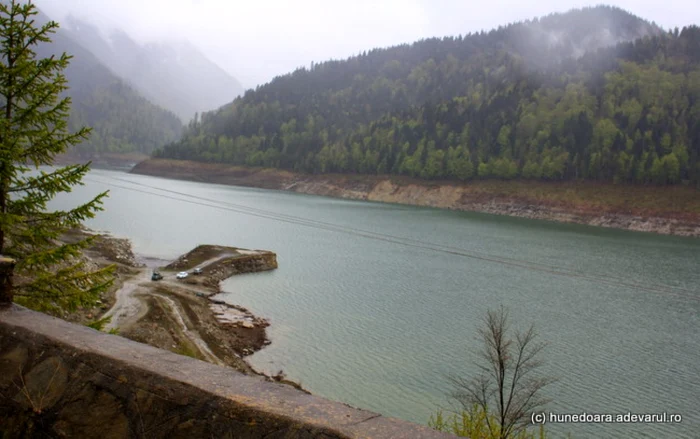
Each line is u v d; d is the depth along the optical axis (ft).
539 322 143.84
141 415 12.79
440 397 90.94
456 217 458.50
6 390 15.20
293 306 149.38
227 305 147.23
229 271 191.52
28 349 15.74
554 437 79.05
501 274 213.87
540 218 519.19
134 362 13.80
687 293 191.83
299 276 192.75
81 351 14.76
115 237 244.63
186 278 174.09
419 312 147.02
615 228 467.93
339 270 205.46
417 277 198.08
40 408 14.30
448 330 130.21
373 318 139.13
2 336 16.43
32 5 31.60
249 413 11.34
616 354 119.44
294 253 239.30
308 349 114.01
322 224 340.59
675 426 84.64
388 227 348.38
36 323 16.93
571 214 506.48
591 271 229.04
